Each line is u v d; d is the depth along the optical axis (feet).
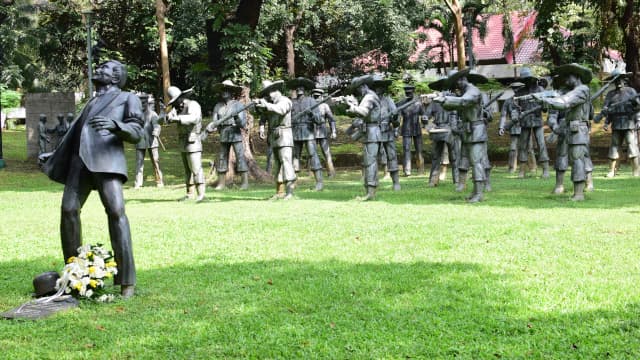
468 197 47.14
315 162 58.80
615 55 136.26
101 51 98.22
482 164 46.16
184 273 25.89
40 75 168.55
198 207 46.78
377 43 118.11
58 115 93.15
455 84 46.42
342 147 97.09
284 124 50.31
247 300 21.88
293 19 101.96
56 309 20.84
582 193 45.73
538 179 63.72
